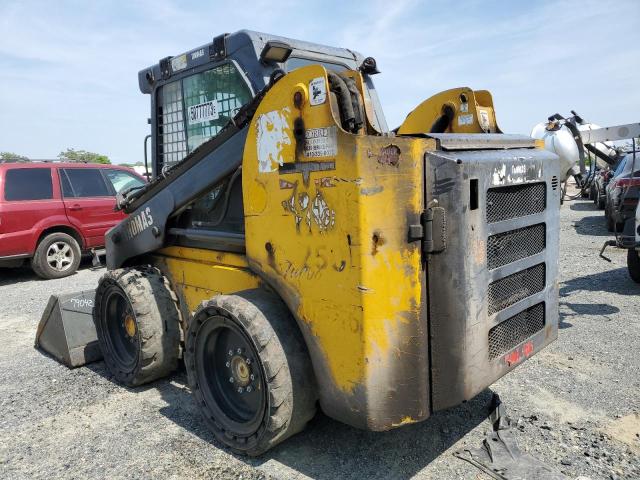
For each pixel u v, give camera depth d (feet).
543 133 15.20
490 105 12.15
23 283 27.73
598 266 25.61
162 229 12.68
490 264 9.00
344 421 8.62
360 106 8.55
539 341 10.45
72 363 14.76
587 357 14.03
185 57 12.99
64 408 12.26
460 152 8.61
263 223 9.42
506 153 9.42
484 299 8.79
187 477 9.27
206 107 12.72
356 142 7.60
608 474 8.91
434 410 8.49
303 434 10.46
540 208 10.29
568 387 12.26
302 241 8.70
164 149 14.43
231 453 9.96
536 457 9.47
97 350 15.31
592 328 16.39
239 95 11.71
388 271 7.91
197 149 11.21
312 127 8.25
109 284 13.51
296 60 12.05
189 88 13.19
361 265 7.76
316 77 8.14
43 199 28.17
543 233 10.41
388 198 7.82
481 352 8.82
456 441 10.08
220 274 11.45
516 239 9.65
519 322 9.96
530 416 10.94
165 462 9.78
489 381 9.11
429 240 8.04
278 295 9.72
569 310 18.48
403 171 7.90
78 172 30.12
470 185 8.29
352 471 9.21
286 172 8.82
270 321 9.11
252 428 9.43
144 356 12.48
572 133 15.06
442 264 8.19
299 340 9.19
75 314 15.10
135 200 13.48
